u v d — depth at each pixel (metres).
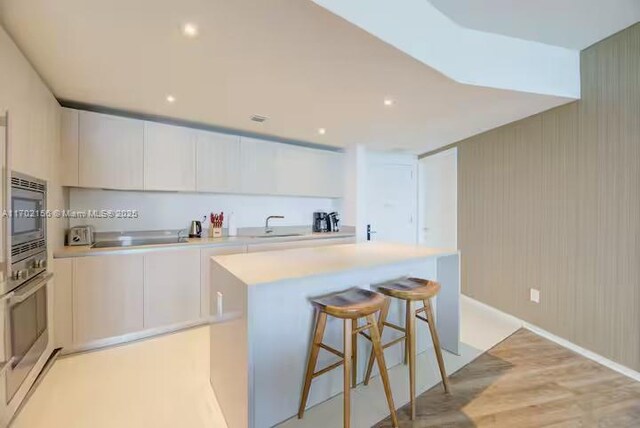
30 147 1.91
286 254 2.33
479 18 2.07
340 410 1.88
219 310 1.92
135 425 1.71
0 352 1.52
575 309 2.65
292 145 4.01
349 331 1.58
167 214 3.43
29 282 1.81
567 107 2.69
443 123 3.26
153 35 1.60
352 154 4.38
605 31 2.28
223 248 3.21
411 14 1.79
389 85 2.22
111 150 2.81
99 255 2.58
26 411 1.81
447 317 2.60
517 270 3.23
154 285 2.83
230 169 3.50
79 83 2.21
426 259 2.38
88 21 1.47
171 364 2.36
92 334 2.56
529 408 1.87
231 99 2.53
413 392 1.80
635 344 2.22
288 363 1.80
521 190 3.18
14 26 1.51
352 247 2.71
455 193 4.18
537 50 2.42
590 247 2.53
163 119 3.12
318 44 1.68
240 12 1.40
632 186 2.23
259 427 1.70
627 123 2.26
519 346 2.69
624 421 1.76
